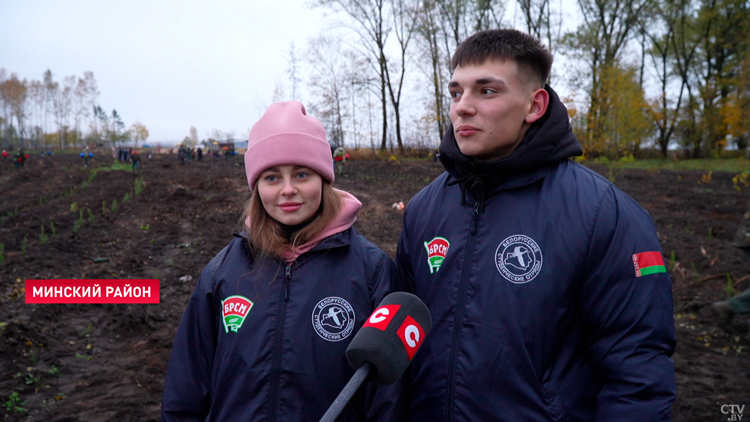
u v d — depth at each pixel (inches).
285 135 60.0
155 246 305.7
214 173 755.4
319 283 59.7
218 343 60.8
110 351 174.1
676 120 1224.8
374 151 1148.5
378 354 38.9
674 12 1214.3
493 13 1121.4
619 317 48.7
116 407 134.6
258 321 58.6
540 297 50.5
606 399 48.0
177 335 64.0
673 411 128.4
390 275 62.4
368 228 330.3
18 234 326.6
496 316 51.8
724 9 1189.7
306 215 61.6
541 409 49.6
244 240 65.1
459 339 53.7
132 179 660.1
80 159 1459.2
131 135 3629.4
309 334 57.6
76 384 150.4
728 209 368.8
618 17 1187.3
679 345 163.8
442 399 53.8
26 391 143.8
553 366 51.3
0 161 1247.5
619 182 566.6
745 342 162.6
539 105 55.1
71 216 391.9
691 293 203.8
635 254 49.3
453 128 57.6
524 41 53.5
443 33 1116.5
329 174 62.9
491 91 53.0
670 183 564.4
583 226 51.2
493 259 53.7
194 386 62.0
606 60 1098.7
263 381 56.5
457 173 59.8
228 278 62.1
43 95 3695.9
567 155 55.2
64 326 191.2
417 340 42.8
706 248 254.7
